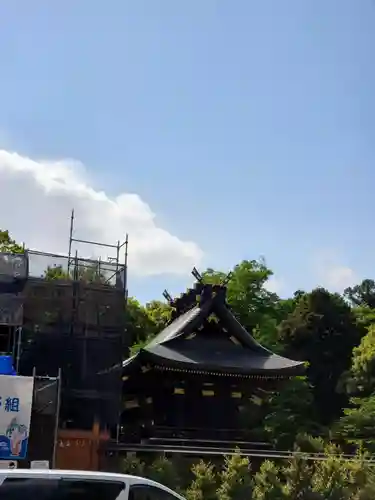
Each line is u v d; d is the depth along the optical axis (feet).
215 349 160.97
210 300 164.55
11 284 119.34
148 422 155.22
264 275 314.14
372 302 449.06
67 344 121.49
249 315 307.17
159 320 294.66
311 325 302.86
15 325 116.16
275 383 157.58
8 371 105.60
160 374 153.28
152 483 56.24
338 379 294.05
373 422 194.70
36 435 103.14
